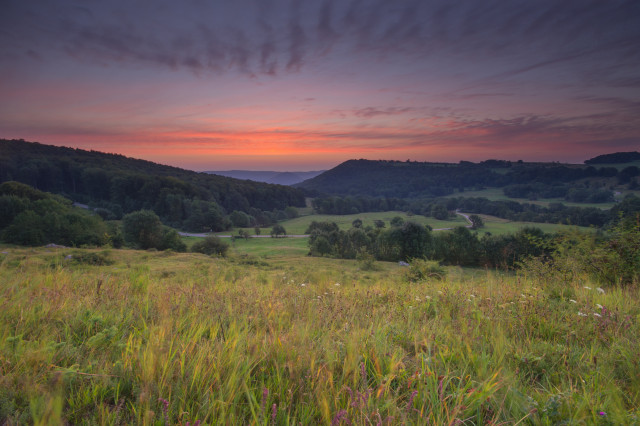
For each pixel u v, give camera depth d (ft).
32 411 5.08
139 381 6.64
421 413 5.70
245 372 7.02
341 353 8.54
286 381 6.97
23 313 10.22
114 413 5.51
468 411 6.15
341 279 36.52
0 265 17.76
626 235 22.88
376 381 7.15
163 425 5.45
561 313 12.89
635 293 17.07
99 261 68.59
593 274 22.76
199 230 429.38
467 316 12.98
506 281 21.27
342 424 5.58
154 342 8.09
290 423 6.02
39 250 67.10
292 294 17.42
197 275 47.60
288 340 8.98
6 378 6.19
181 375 6.72
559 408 6.18
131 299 14.38
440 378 7.13
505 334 10.84
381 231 206.59
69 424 5.59
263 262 127.03
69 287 15.53
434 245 174.81
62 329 9.71
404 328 11.51
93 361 7.47
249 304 13.75
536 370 8.61
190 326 10.37
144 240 222.69
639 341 9.38
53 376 6.14
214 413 5.77
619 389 6.91
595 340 10.18
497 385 6.74
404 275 43.55
